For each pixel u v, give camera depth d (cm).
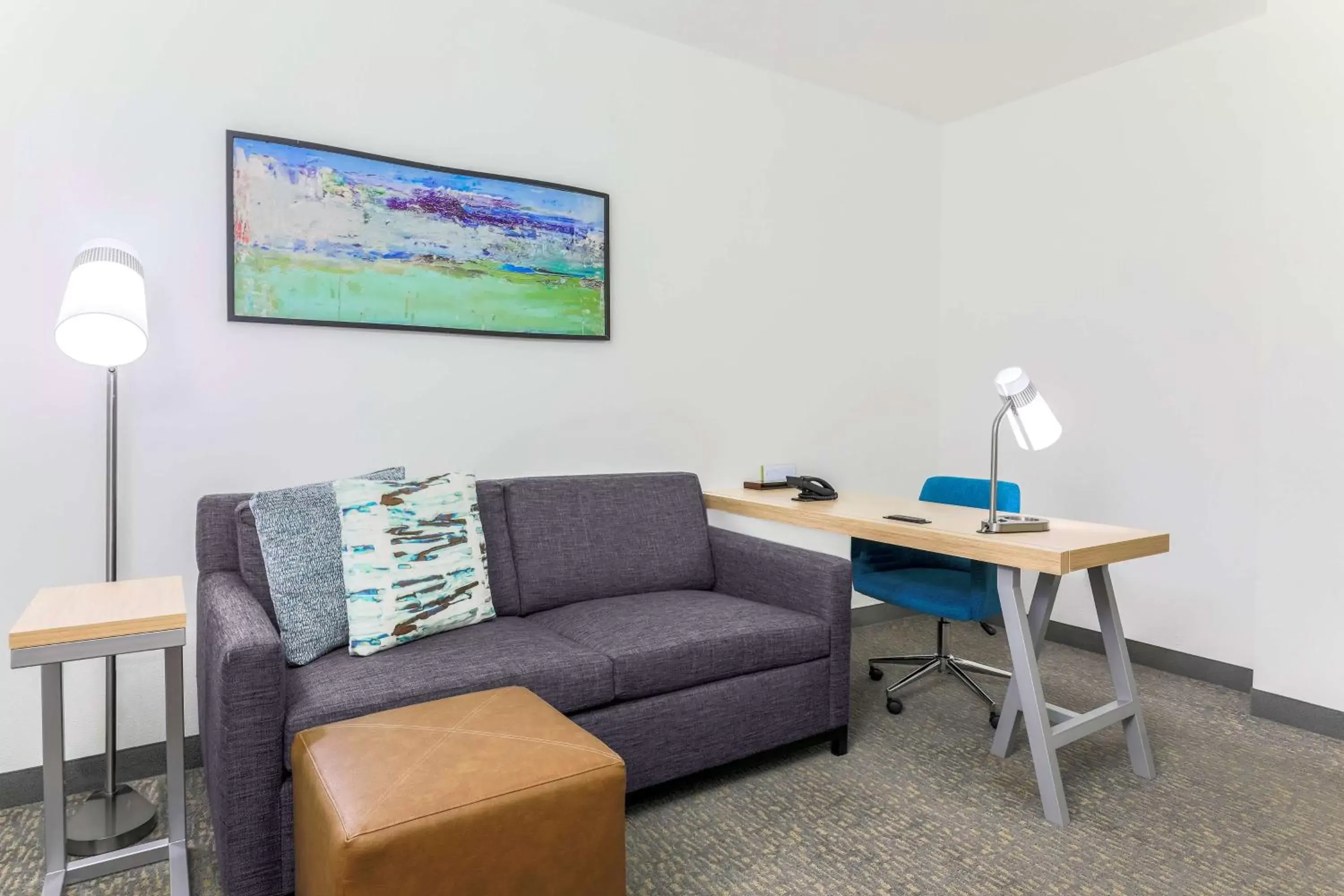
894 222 395
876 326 390
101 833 188
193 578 231
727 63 334
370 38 254
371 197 253
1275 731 258
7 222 206
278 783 157
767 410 353
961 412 408
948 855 183
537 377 288
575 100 294
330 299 246
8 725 211
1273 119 263
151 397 223
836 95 369
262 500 199
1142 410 330
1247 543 299
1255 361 296
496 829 129
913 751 242
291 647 190
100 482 218
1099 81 344
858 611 390
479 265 273
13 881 173
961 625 389
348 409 252
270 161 236
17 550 210
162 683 230
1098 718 214
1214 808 205
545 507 261
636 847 186
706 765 212
